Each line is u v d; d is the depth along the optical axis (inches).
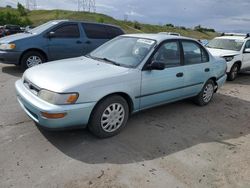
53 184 116.6
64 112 135.3
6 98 218.2
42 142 150.1
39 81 146.6
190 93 215.3
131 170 130.3
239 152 156.8
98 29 357.4
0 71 314.5
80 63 176.7
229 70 360.8
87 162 134.4
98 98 146.8
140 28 3181.6
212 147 160.6
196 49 216.2
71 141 153.5
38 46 310.5
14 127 165.2
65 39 327.9
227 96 281.0
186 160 143.3
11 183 115.6
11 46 297.3
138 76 166.4
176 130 180.5
